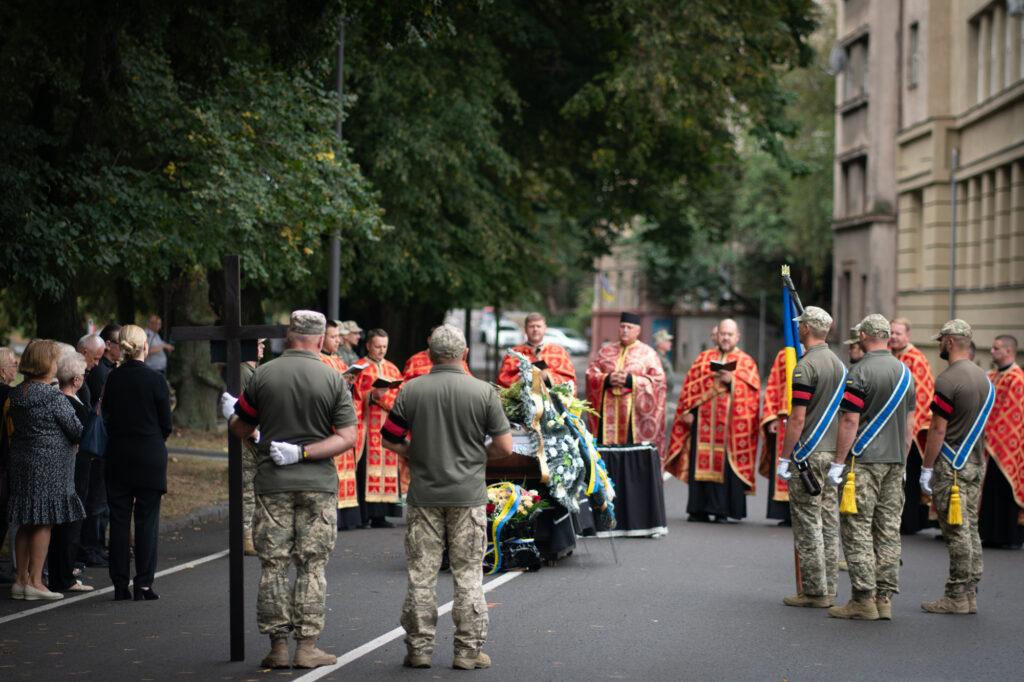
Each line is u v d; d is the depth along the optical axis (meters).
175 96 24.94
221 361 13.27
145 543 16.59
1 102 24.77
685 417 25.61
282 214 26.31
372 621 15.38
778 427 24.34
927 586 18.31
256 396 13.09
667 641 14.45
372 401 23.84
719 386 25.19
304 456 12.87
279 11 23.58
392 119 37.97
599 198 53.12
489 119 40.94
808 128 86.75
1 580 17.84
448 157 38.41
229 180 24.52
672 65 40.16
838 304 76.19
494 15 39.75
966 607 16.25
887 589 15.84
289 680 12.50
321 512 13.01
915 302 66.12
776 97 49.91
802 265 92.62
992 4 57.88
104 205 22.66
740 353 25.36
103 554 19.28
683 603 16.72
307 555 13.02
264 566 12.96
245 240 26.19
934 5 64.19
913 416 22.81
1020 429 22.16
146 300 47.06
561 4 44.88
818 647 14.22
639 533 22.61
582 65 46.59
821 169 85.00
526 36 43.53
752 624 15.42
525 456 19.55
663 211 55.50
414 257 40.38
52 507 16.38
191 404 41.31
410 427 13.20
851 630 15.16
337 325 23.91
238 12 24.23
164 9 23.69
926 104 64.62
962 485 16.41
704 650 14.02
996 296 56.34
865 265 71.62
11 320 43.50
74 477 17.92
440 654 13.73
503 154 40.00
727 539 22.58
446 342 13.34
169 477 29.06
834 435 16.08
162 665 13.12
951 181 60.41
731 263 96.19
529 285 49.94
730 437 25.02
